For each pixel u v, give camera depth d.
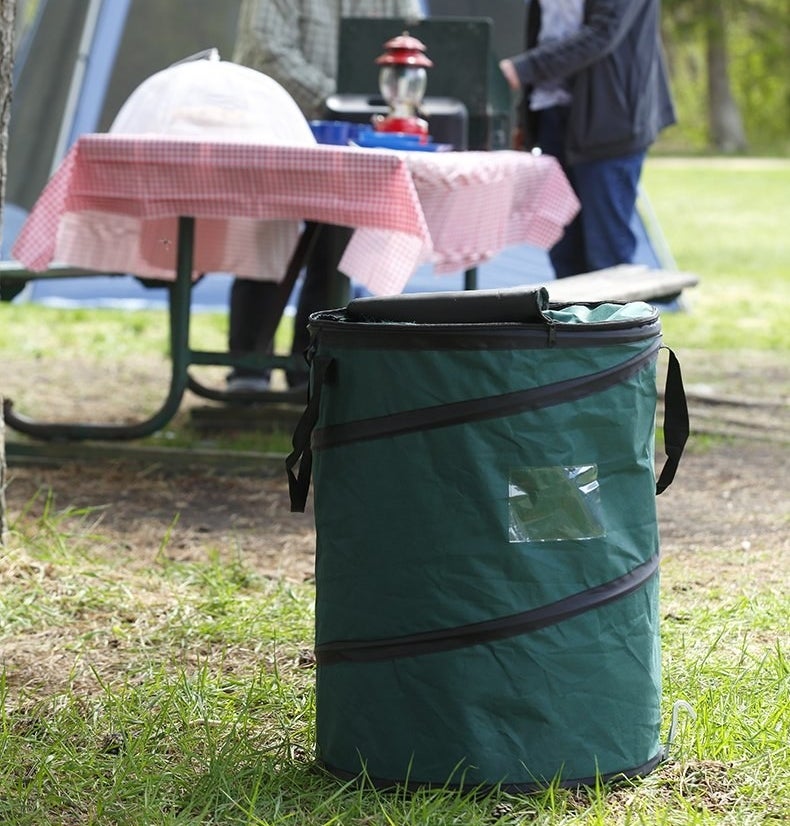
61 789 4.95
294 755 5.23
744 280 23.66
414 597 4.68
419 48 9.91
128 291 19.39
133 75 17.58
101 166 8.24
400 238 8.04
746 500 9.70
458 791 4.68
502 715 4.69
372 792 4.82
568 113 13.01
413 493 4.64
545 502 4.61
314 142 9.08
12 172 17.67
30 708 5.67
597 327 4.59
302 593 7.26
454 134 10.76
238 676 6.07
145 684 5.92
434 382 4.57
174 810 4.75
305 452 5.07
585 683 4.73
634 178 12.85
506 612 4.62
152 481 9.92
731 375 14.88
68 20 17.67
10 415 10.41
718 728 5.32
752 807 4.79
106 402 12.86
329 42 11.97
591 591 4.70
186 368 10.10
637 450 4.77
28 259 8.32
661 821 4.54
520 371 4.54
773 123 88.88
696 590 7.46
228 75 8.83
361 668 4.82
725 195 44.12
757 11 84.06
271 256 10.85
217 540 8.46
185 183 8.19
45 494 9.45
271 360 9.95
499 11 17.53
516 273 18.14
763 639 6.61
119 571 7.56
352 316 4.93
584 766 4.78
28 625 6.63
